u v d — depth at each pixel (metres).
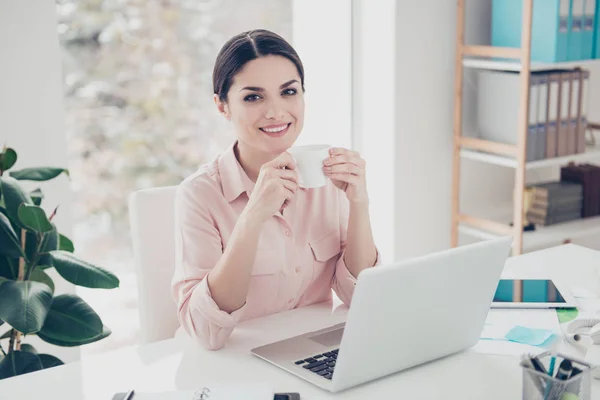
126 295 3.66
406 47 3.18
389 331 1.26
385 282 1.19
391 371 1.33
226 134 3.96
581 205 3.40
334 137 3.43
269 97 1.63
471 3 3.31
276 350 1.45
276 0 3.67
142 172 3.89
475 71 3.39
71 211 2.54
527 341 1.48
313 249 1.79
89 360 1.43
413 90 3.24
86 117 3.75
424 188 3.37
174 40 3.77
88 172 3.82
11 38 2.36
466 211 3.52
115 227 3.89
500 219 3.40
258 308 1.73
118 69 3.76
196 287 1.54
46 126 2.46
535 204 3.33
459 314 1.36
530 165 3.04
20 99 2.41
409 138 3.28
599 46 3.11
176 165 3.93
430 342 1.35
